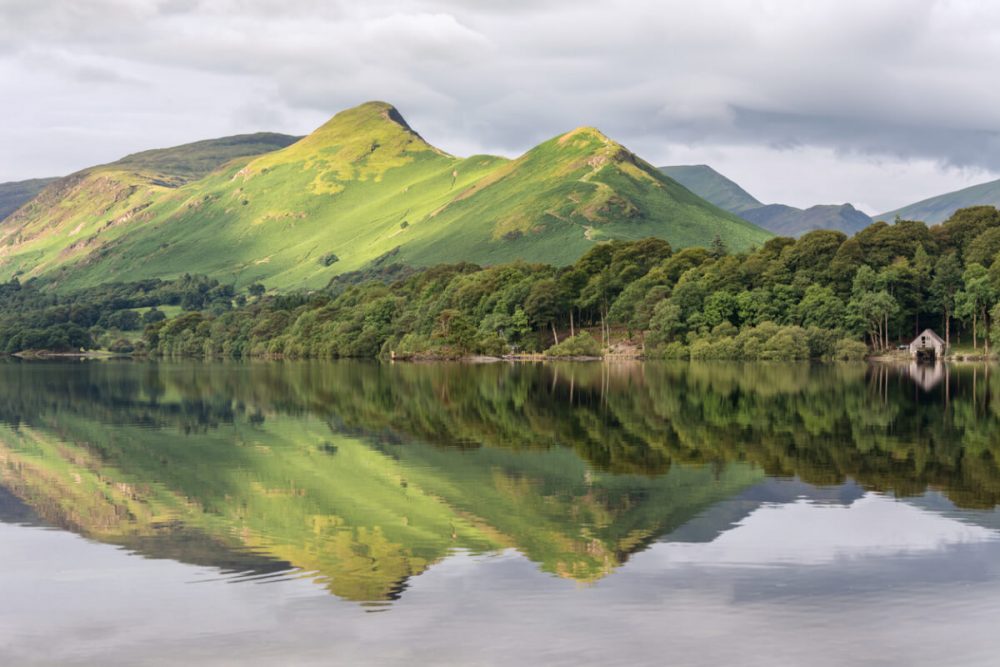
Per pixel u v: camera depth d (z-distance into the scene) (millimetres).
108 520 40688
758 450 58875
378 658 25078
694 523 38906
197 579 31797
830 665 24391
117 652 25766
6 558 34562
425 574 32000
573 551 34750
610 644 25766
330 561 33781
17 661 25250
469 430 71688
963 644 25672
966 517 39594
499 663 24672
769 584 30516
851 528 37688
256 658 25203
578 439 65375
